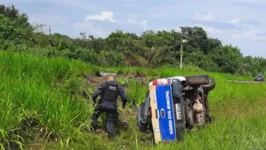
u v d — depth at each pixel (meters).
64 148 8.62
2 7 43.25
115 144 9.81
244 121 10.11
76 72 15.41
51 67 13.11
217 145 8.05
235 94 20.06
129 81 16.23
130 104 13.62
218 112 15.60
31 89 9.59
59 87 12.07
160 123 9.98
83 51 37.28
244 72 86.00
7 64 11.93
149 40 79.56
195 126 10.60
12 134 8.30
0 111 8.14
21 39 30.92
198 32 86.25
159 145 8.88
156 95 10.10
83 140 9.17
